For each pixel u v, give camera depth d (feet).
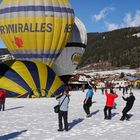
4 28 132.46
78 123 50.42
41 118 55.88
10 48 134.00
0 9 134.21
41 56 128.57
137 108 74.95
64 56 147.95
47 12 126.52
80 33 154.92
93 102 93.20
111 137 38.91
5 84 107.04
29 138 38.29
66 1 134.51
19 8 127.54
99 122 51.49
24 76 107.96
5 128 45.65
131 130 44.09
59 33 129.08
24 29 126.62
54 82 110.01
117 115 60.39
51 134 40.86
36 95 105.91
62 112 42.88
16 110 69.36
